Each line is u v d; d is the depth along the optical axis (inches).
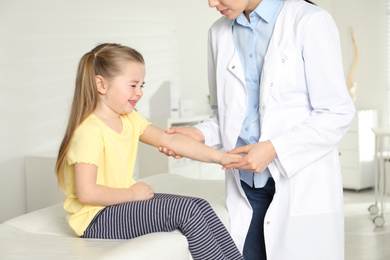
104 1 156.8
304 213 64.5
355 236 138.0
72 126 63.6
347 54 226.8
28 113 137.3
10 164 133.9
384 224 149.8
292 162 62.0
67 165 64.4
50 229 73.0
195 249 59.6
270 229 65.4
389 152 193.5
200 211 60.5
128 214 61.5
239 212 70.1
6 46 132.0
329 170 65.7
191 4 190.2
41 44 139.6
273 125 64.7
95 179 61.2
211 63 76.6
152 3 174.4
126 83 64.6
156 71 176.6
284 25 64.3
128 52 65.7
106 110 66.2
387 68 217.5
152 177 107.8
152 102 172.9
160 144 71.9
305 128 62.4
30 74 137.4
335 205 65.7
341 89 63.1
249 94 68.5
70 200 65.3
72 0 147.3
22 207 137.0
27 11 136.1
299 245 64.6
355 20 223.9
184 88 188.7
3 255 58.0
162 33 178.7
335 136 63.4
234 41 69.8
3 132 132.3
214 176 176.2
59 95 144.6
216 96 78.1
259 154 61.0
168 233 59.5
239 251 66.3
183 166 165.0
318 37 62.2
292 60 63.6
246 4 63.2
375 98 220.4
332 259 65.2
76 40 148.5
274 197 65.2
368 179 203.9
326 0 229.0
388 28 216.4
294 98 64.9
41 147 140.7
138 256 53.6
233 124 68.5
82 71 65.1
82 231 64.0
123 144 65.9
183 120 166.1
